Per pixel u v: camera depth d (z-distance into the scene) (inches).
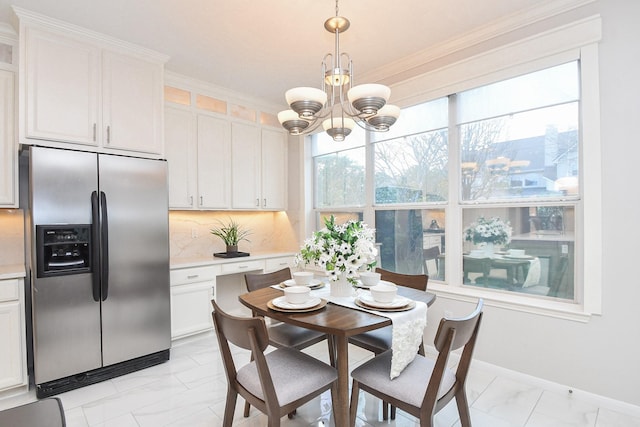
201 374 103.9
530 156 98.0
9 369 87.5
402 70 123.4
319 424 78.6
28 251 107.2
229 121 150.8
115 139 104.7
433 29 100.6
